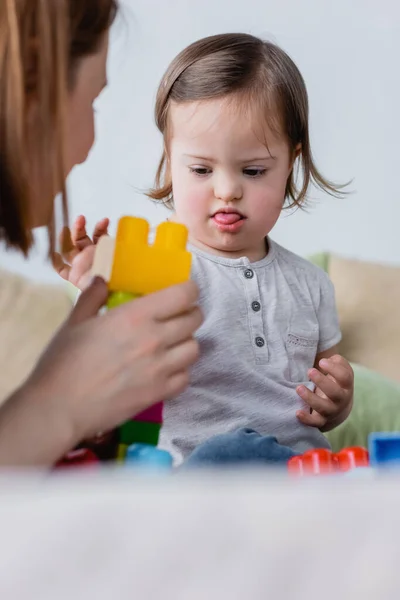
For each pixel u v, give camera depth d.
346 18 2.28
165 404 1.04
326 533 0.24
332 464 0.68
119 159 2.25
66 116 0.65
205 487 0.25
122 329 0.61
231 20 2.27
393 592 0.24
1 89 0.60
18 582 0.23
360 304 1.93
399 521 0.24
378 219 2.32
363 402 1.48
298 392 1.08
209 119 1.11
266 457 0.75
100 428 0.59
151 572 0.24
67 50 0.63
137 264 0.70
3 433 0.56
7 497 0.24
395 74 2.29
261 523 0.24
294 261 1.24
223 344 1.08
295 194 1.30
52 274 2.07
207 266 1.14
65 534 0.23
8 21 0.59
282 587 0.24
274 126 1.13
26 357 1.79
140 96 2.24
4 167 0.60
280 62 1.18
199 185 1.12
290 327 1.16
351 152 2.32
